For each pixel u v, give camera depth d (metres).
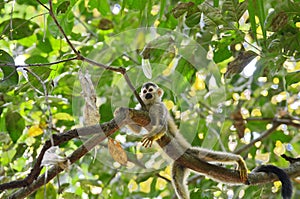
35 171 8.47
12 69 9.12
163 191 13.54
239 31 10.05
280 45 9.73
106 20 13.67
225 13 9.90
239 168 9.43
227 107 12.84
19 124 11.31
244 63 10.25
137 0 10.91
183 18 11.75
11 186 8.45
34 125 11.74
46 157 8.30
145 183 13.66
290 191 9.38
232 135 12.66
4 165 11.48
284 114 13.20
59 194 10.16
